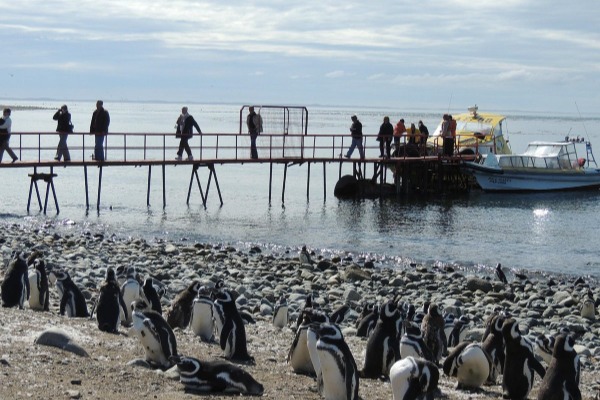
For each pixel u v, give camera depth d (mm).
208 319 15891
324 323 12000
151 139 118125
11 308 17344
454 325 18547
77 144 104312
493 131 58656
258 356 15227
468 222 44906
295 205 50250
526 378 13555
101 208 46531
